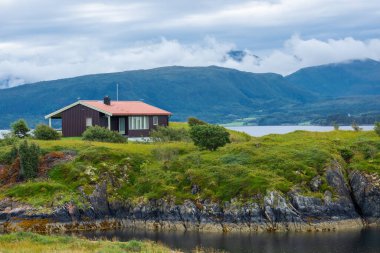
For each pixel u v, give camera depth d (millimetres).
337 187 63750
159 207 62906
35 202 63438
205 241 54375
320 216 60625
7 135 88938
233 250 50156
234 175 64750
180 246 52062
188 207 61719
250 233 58188
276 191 60562
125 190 66688
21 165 69000
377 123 82500
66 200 63406
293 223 59594
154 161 72188
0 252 38344
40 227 60969
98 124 96562
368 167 65875
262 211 59875
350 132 88062
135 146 79125
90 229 62219
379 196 63062
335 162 66812
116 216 64875
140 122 99125
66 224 61938
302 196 60875
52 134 88875
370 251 49688
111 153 72062
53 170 69688
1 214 62656
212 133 75125
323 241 53906
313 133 87375
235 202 60844
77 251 39219
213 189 63094
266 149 72750
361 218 63125
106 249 40625
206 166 67875
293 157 68438
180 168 68562
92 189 65625
